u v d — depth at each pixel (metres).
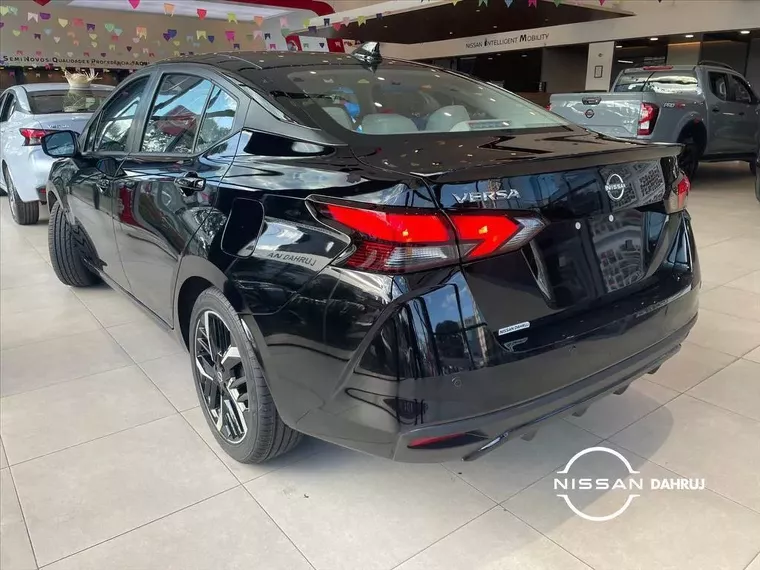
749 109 9.41
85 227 3.71
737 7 12.40
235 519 2.17
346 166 1.86
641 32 14.28
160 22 19.64
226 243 2.15
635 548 2.02
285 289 1.91
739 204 7.57
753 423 2.71
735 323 3.79
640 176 2.15
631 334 2.06
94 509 2.23
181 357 3.49
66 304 4.35
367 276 1.69
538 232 1.79
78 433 2.72
